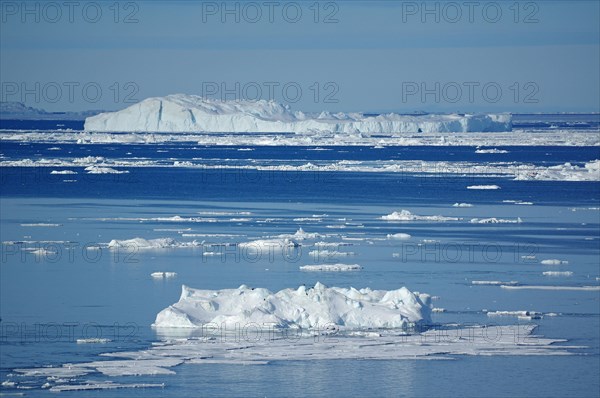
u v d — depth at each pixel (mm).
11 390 150625
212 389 152750
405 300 196375
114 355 168500
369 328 188500
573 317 199125
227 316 188750
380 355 170875
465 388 156000
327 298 192000
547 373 163125
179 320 187125
